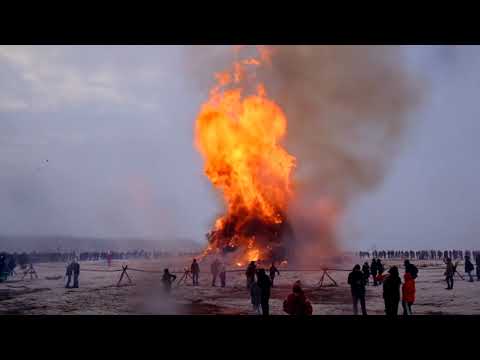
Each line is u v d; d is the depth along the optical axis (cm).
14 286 2470
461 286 2333
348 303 1747
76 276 2384
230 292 2142
